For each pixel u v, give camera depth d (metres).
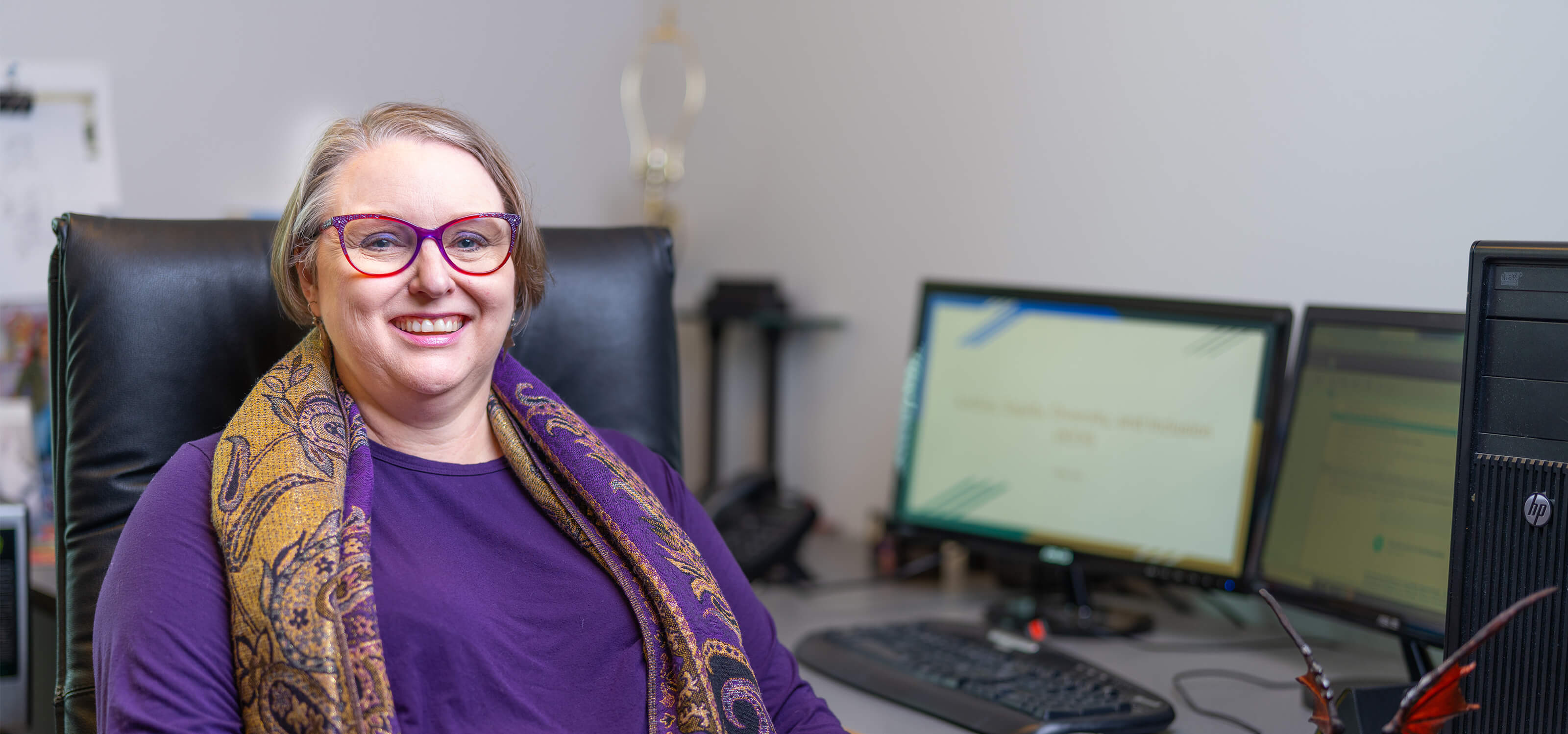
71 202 1.76
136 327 1.01
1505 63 1.22
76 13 1.75
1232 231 1.49
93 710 0.94
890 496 1.60
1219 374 1.35
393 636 0.85
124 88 1.79
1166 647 1.35
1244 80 1.47
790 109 2.17
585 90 2.35
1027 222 1.76
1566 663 0.79
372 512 0.91
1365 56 1.34
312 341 0.98
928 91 1.90
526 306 1.07
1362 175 1.35
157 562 0.81
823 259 2.12
